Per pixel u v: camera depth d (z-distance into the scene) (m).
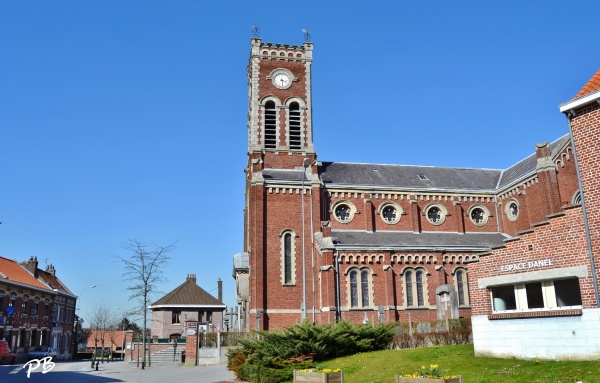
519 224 53.44
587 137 22.23
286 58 59.22
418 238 53.53
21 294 69.75
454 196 56.97
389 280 48.69
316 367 26.00
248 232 55.62
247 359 29.36
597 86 22.06
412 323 37.28
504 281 24.11
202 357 45.69
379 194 55.47
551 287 22.58
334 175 57.12
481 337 24.73
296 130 57.69
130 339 70.56
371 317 47.41
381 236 53.16
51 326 79.81
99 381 32.94
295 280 50.53
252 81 58.28
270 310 49.22
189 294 80.00
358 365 26.30
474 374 20.83
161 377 35.03
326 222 49.88
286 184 52.75
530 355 22.56
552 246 22.48
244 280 53.41
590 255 21.11
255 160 53.22
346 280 48.38
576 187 45.69
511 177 57.56
